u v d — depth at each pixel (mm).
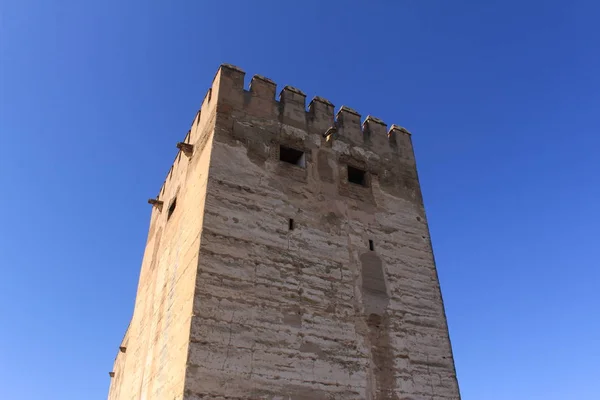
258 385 12109
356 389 13320
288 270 14203
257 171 15641
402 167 19344
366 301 14961
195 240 13891
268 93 17750
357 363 13719
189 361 11633
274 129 16969
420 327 15430
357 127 19297
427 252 17375
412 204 18438
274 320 13188
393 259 16438
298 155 17328
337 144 18141
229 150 15562
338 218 16234
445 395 14578
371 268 15750
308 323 13625
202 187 14883
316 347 13367
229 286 13094
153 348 15641
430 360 14961
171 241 17281
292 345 13062
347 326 14164
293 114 17797
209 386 11539
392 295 15602
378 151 19141
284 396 12289
